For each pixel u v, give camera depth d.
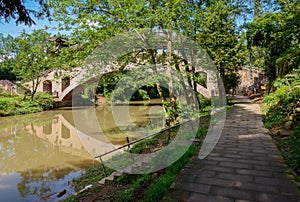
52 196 4.55
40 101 21.27
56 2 8.14
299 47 11.36
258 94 20.02
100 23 7.73
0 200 4.54
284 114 6.71
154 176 3.79
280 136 5.62
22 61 20.02
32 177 5.71
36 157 7.36
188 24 8.30
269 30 12.98
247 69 27.14
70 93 22.03
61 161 6.89
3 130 12.31
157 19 7.16
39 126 13.50
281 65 11.24
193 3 9.12
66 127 13.13
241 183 3.09
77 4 8.07
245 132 6.43
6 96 21.69
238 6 12.91
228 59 10.77
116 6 7.82
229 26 11.11
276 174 3.36
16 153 7.83
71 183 5.12
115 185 4.09
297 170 3.42
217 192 2.87
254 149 4.70
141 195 3.20
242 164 3.81
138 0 7.42
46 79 23.73
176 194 2.86
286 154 4.18
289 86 8.48
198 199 2.72
